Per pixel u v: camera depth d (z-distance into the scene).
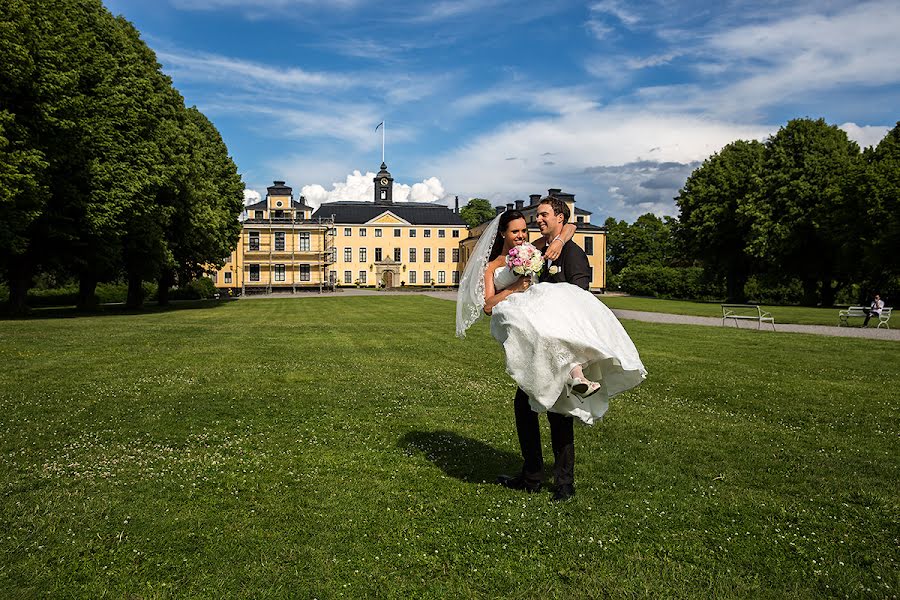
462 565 3.38
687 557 3.50
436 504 4.27
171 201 33.84
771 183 47.62
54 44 23.91
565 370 3.87
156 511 4.10
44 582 3.13
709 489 4.66
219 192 46.53
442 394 8.66
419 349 14.69
